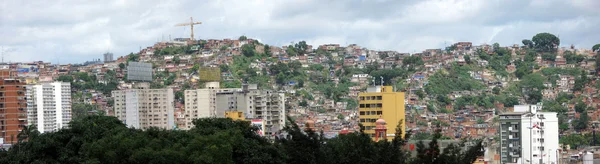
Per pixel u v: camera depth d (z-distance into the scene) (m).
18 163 173.12
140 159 162.12
